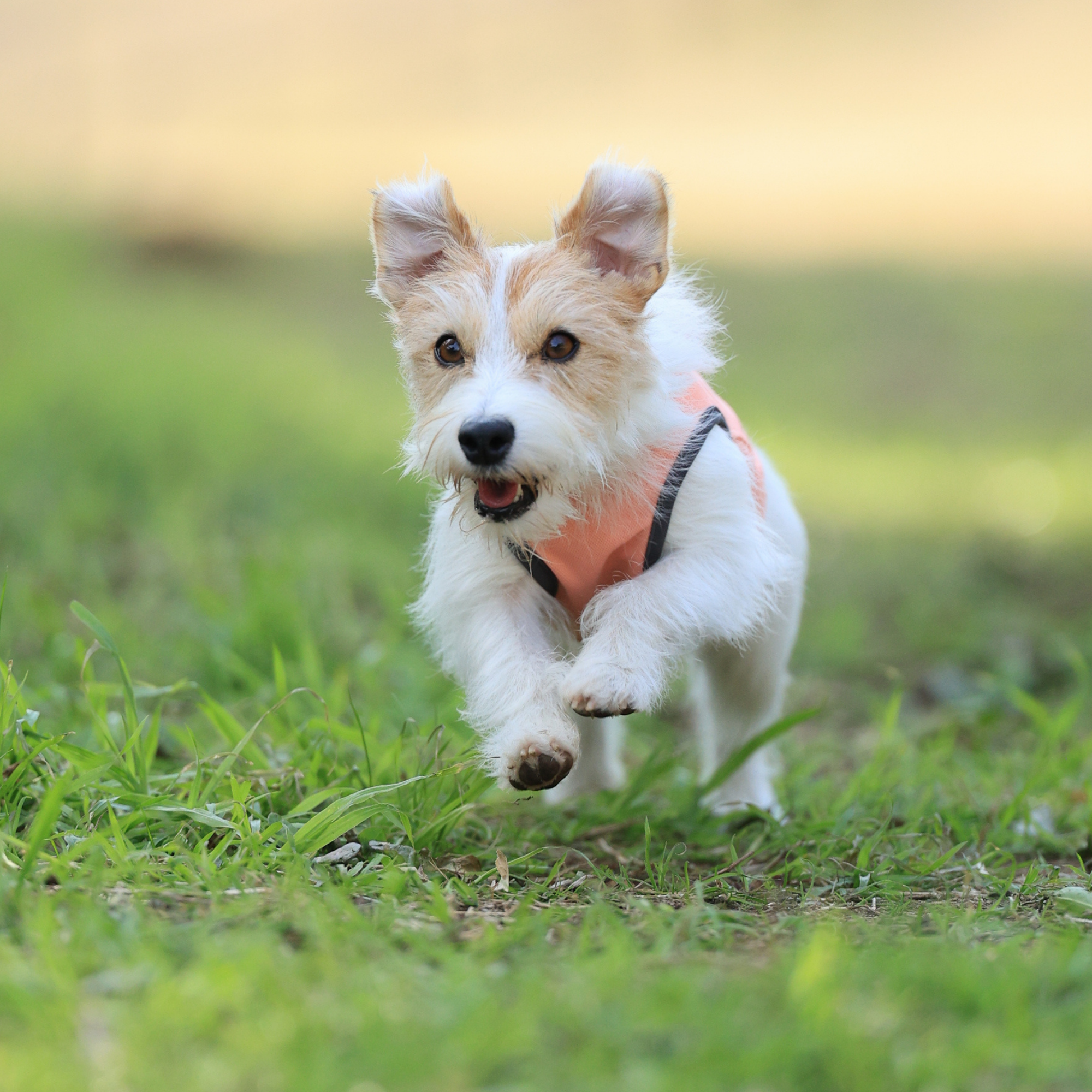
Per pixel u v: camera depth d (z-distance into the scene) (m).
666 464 6.76
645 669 6.35
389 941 5.03
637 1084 3.79
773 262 39.00
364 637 10.90
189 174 49.47
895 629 13.87
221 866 5.79
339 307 33.50
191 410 20.05
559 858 6.93
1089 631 13.14
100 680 9.20
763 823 7.70
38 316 26.09
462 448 6.26
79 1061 3.85
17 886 5.10
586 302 6.60
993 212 46.03
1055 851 7.34
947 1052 4.00
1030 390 27.97
